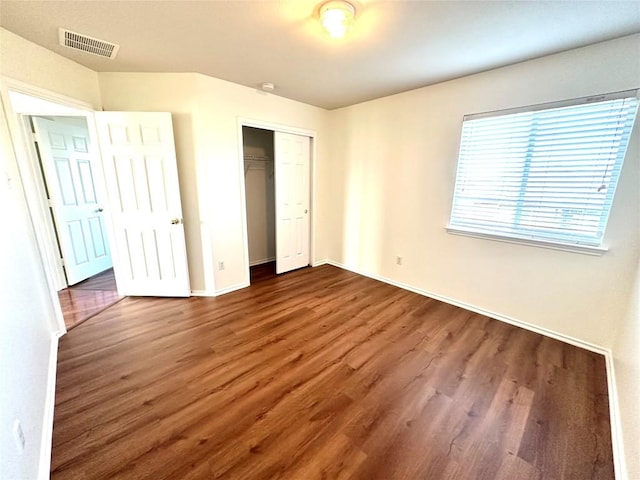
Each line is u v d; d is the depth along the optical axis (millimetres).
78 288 3303
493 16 1653
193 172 2887
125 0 1560
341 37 1839
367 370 1952
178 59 2354
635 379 1405
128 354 2082
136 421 1505
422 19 1697
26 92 2033
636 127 1853
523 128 2348
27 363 1343
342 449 1375
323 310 2844
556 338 2361
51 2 1573
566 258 2246
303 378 1864
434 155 2959
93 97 2623
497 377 1895
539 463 1323
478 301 2822
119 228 2891
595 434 1477
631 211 1936
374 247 3729
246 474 1249
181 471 1256
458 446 1402
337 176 4047
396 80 2754
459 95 2689
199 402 1646
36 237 2086
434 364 2023
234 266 3314
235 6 1613
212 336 2342
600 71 1952
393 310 2863
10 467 933
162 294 3070
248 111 3115
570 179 2168
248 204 4125
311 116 3777
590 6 1533
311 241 4234
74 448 1345
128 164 2746
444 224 2979
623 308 2023
